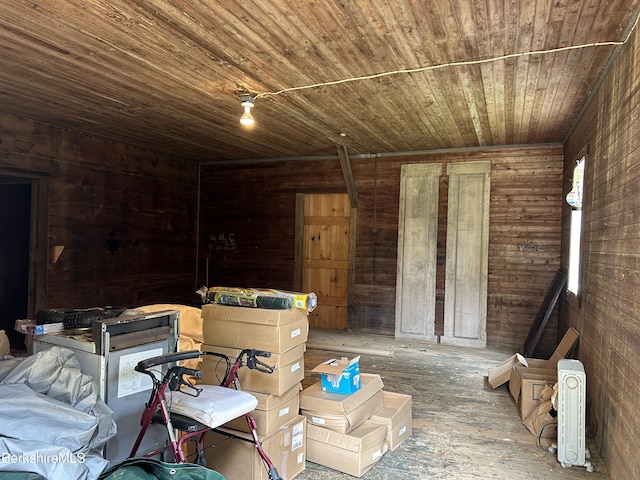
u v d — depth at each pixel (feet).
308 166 22.54
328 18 8.27
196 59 10.33
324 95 12.71
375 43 9.28
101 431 5.93
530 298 18.66
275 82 11.72
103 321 6.66
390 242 20.97
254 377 7.80
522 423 10.91
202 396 6.60
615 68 9.60
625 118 8.67
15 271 17.93
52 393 5.73
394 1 7.64
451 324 19.70
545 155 18.44
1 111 14.97
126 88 12.48
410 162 20.57
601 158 10.76
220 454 7.72
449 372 15.21
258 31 8.86
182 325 13.48
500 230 19.10
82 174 18.01
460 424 10.83
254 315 7.88
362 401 9.21
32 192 16.79
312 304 8.14
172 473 5.38
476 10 7.87
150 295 21.47
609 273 9.44
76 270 17.87
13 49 9.95
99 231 18.80
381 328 21.13
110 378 6.65
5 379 5.75
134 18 8.45
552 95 12.30
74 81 12.00
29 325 7.06
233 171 24.02
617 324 8.61
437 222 20.10
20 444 4.82
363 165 21.40
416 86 11.82
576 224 14.76
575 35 8.75
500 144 18.83
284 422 8.05
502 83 11.48
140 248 20.89
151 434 7.36
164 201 22.29
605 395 9.31
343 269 22.15
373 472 8.50
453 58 9.97
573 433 8.84
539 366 13.67
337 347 18.20
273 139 18.67
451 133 16.98
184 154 22.47
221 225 24.26
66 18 8.49
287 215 22.99
